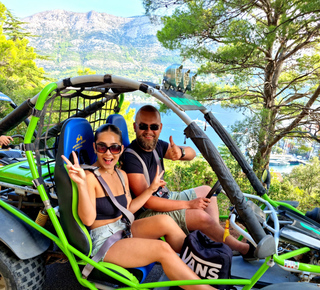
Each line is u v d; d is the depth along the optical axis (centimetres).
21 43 3047
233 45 873
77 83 220
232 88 1083
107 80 213
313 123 942
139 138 266
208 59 866
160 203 262
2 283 238
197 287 205
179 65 215
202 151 197
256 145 814
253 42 790
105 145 222
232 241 259
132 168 260
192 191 309
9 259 227
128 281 206
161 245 209
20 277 228
